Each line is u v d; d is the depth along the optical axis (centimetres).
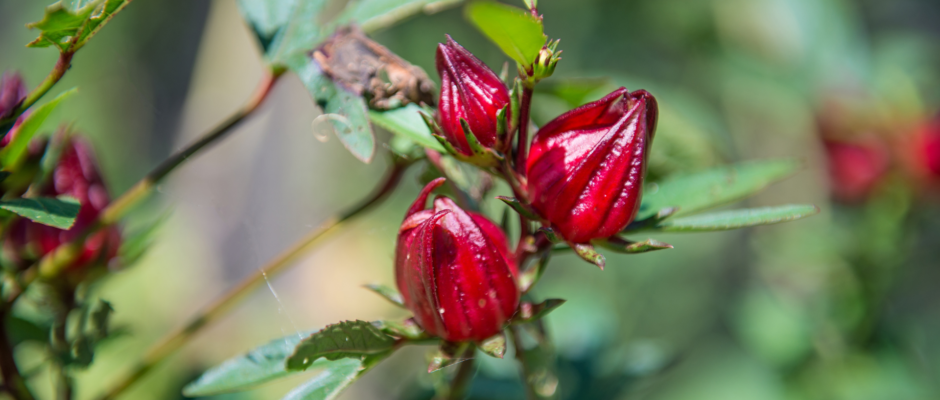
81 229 52
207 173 107
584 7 150
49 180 52
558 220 46
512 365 62
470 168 53
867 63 87
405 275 45
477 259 45
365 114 48
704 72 122
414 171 136
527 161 46
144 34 162
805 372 79
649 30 137
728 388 115
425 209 46
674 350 68
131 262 54
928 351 95
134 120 158
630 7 141
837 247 78
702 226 46
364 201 53
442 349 46
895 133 77
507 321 46
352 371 45
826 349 79
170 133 161
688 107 75
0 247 52
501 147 46
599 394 64
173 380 63
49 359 52
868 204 78
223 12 118
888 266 76
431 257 45
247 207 108
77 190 52
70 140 52
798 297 83
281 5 51
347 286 108
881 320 78
